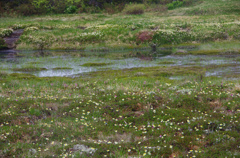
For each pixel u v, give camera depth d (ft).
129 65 61.77
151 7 159.12
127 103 29.94
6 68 59.47
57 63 65.72
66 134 21.34
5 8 143.23
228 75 47.83
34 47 93.45
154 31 97.91
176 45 91.86
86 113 27.35
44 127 22.52
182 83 41.29
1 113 25.94
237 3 142.82
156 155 16.99
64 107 29.14
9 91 36.86
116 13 148.46
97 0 158.71
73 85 41.52
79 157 16.60
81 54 81.41
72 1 156.04
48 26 111.34
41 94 35.45
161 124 23.79
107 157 16.89
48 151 17.67
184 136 20.17
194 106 29.04
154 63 63.31
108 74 52.01
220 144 18.04
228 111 26.71
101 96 34.01
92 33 99.40
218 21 112.68
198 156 16.46
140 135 21.54
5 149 17.57
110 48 90.43
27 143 19.04
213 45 86.94
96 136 21.24
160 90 37.14
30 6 145.38
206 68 54.95
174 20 119.14
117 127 23.68
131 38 95.61
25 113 26.61
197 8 142.31
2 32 101.55
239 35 93.04
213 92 34.42
